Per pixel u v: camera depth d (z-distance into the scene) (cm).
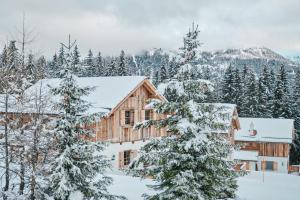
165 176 1185
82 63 1335
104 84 2856
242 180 2752
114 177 2311
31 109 1312
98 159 1368
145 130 2966
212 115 1195
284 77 6181
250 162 4462
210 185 1205
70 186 1223
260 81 6309
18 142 1347
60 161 1208
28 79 1425
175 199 1148
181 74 1201
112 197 1372
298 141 5459
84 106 1323
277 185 2638
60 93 1286
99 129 2553
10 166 1448
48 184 1275
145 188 2031
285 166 4716
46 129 1283
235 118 3975
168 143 1183
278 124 4988
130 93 2716
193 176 1139
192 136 1168
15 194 1309
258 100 6150
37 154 1270
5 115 1363
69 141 1278
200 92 1214
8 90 1384
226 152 1215
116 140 2697
